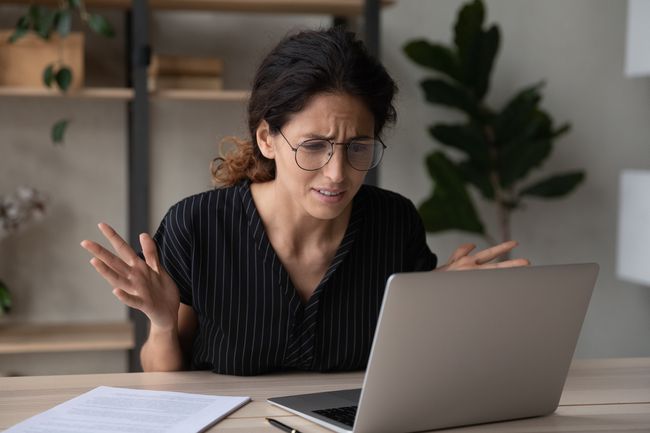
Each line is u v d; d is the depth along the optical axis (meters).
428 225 3.25
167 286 1.52
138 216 2.90
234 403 1.30
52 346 2.89
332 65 1.36
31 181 3.26
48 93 2.90
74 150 3.28
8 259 3.25
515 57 3.57
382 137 1.60
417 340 1.12
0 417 1.23
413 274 1.10
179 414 1.23
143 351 1.66
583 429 1.22
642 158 3.67
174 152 3.35
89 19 2.87
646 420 1.26
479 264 1.61
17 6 3.16
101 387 1.39
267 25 3.38
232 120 3.38
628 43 3.16
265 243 1.59
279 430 1.18
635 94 3.66
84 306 3.31
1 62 2.90
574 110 3.63
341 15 3.34
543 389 1.27
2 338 2.99
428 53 3.27
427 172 3.26
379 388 1.12
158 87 3.04
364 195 1.70
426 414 1.18
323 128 1.36
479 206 3.60
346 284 1.64
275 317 1.59
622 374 1.56
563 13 3.59
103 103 3.29
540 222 3.63
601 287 3.69
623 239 3.22
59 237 3.28
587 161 3.65
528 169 3.29
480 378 1.20
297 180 1.40
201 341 1.63
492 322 1.18
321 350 1.61
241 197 1.62
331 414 1.23
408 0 3.49
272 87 1.41
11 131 3.24
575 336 1.28
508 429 1.22
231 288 1.60
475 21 3.23
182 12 3.33
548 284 1.22
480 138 3.28
